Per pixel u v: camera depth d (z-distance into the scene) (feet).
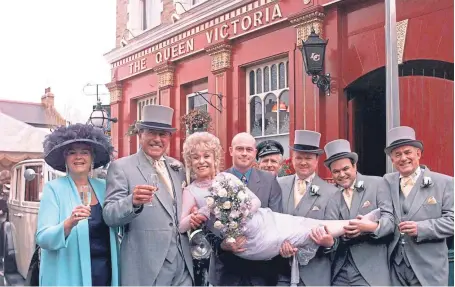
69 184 10.82
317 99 22.41
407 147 11.77
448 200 11.30
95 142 10.78
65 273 10.14
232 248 11.14
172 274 10.64
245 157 12.61
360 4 21.45
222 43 26.94
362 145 22.72
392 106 15.98
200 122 26.68
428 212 11.33
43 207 10.37
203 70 28.89
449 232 10.96
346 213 12.14
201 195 11.34
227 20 27.02
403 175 12.00
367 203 11.96
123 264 10.66
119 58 35.63
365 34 21.20
